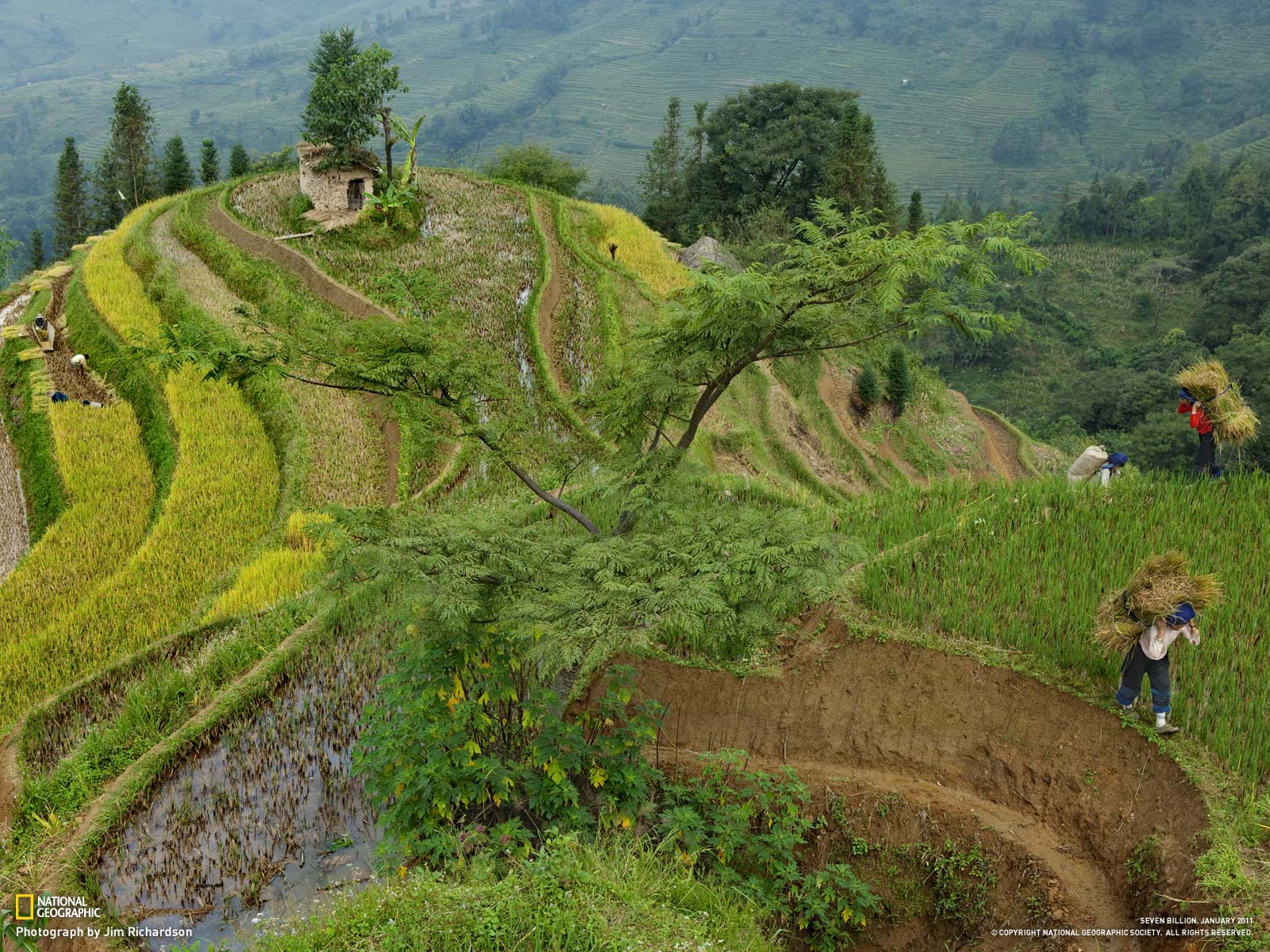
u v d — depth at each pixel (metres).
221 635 15.62
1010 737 10.27
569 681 10.84
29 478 25.45
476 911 7.34
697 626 8.18
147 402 26.70
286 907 9.55
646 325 11.45
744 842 9.67
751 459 24.39
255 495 21.45
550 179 60.28
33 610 18.50
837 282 9.86
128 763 11.98
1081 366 94.12
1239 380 69.44
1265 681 9.57
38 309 35.00
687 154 74.81
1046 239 124.94
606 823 9.59
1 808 11.55
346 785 11.29
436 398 10.43
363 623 14.37
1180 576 9.23
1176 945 7.87
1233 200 110.69
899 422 39.91
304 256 34.50
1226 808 8.52
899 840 9.95
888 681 11.13
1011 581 11.79
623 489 11.78
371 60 38.66
